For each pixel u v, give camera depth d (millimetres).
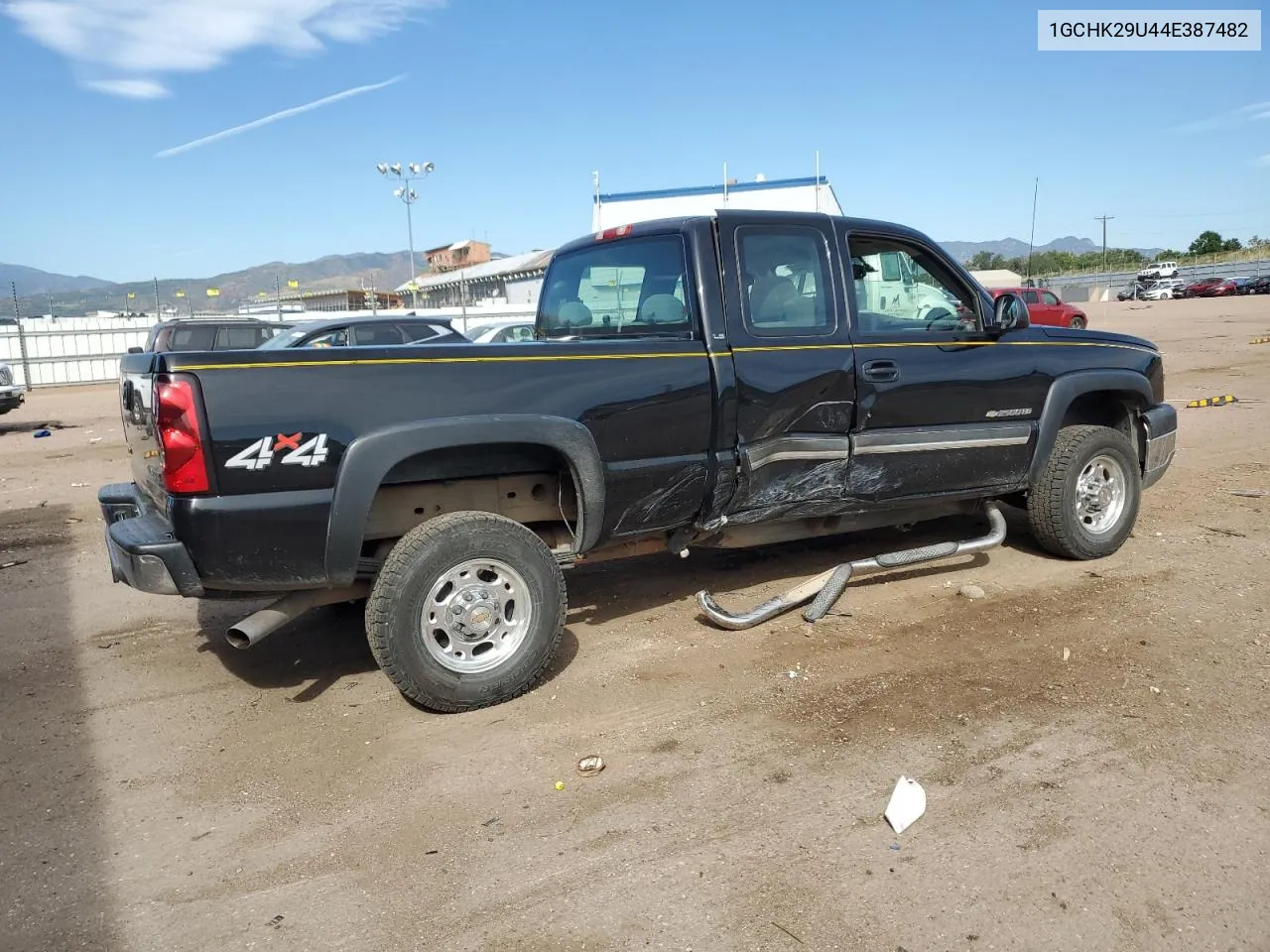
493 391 3865
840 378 4684
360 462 3623
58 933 2607
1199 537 6219
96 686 4363
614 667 4371
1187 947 2436
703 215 4547
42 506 8852
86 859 2967
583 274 5230
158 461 3658
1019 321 5125
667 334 4586
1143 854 2818
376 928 2602
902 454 4938
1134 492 5812
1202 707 3752
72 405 21203
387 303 49188
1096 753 3422
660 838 2982
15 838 3094
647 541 4648
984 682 4055
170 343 16000
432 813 3174
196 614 5422
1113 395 5945
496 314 30000
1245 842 2865
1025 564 5766
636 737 3672
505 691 3955
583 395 4043
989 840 2908
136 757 3648
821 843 2926
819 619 4852
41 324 28500
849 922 2559
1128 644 4426
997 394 5203
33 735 3857
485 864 2879
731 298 4461
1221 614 4762
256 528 3518
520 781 3363
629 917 2609
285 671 4500
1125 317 37500
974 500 5508
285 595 3902
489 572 3980
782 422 4574
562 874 2816
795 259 4688
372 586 4020
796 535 5074
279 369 3520
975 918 2561
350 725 3875
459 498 4242
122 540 3641
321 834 3070
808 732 3660
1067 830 2949
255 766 3547
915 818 3027
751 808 3135
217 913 2684
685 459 4324
